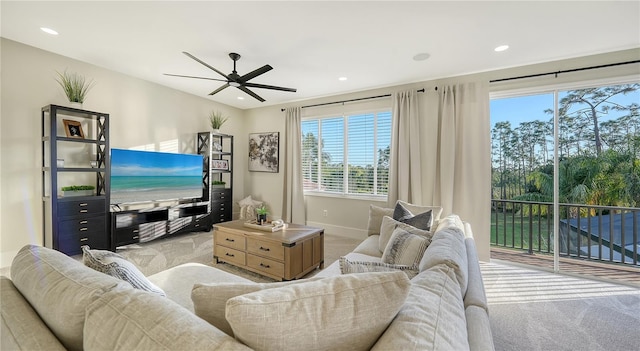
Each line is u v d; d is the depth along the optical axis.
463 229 2.34
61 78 3.30
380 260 2.28
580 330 2.02
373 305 0.74
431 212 2.76
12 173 3.00
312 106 5.03
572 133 3.25
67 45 3.00
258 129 5.75
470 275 1.43
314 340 0.69
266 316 0.66
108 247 3.51
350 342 0.72
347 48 2.96
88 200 3.31
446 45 2.86
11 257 2.99
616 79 2.89
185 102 4.77
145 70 3.72
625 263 3.11
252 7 2.24
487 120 3.47
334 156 4.87
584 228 3.31
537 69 3.26
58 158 3.35
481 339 0.84
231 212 5.34
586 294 2.58
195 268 2.09
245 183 5.93
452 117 3.63
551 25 2.45
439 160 3.81
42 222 3.20
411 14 2.31
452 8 2.22
